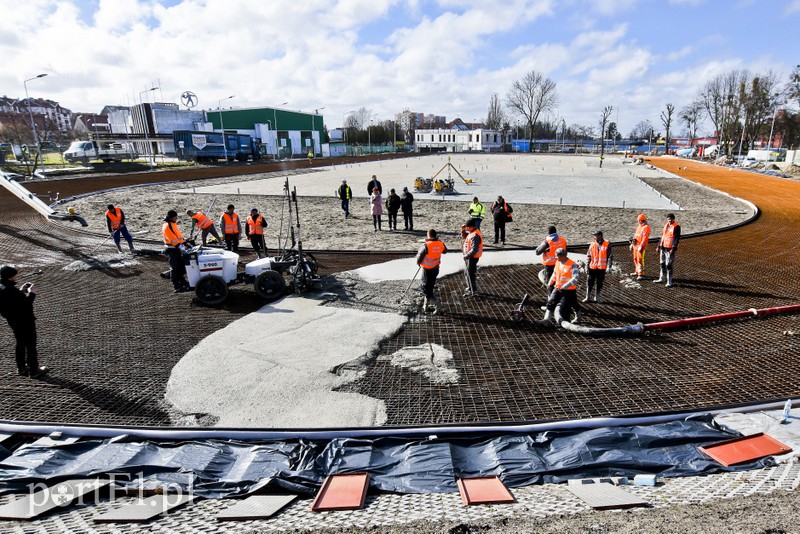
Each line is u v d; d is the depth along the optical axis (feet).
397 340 26.03
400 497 13.82
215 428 17.20
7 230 57.06
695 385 20.72
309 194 91.66
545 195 90.02
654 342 25.26
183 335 26.78
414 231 57.36
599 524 11.28
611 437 16.28
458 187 104.58
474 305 31.48
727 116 269.64
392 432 16.83
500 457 15.62
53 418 18.65
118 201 79.71
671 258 34.76
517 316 28.17
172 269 33.73
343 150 291.38
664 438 16.19
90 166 143.23
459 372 22.25
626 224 60.49
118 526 12.41
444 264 41.78
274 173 138.10
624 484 14.34
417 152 336.70
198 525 12.39
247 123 247.91
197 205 77.05
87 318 29.43
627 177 129.90
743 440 16.10
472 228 32.48
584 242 50.42
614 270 39.70
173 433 16.94
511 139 447.01
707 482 13.89
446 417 18.57
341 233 56.44
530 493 13.85
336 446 16.07
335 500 13.35
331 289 34.91
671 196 89.92
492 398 19.94
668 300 32.09
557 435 16.84
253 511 12.90
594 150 379.96
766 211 71.10
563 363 23.00
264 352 24.44
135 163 154.61
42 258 44.62
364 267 41.01
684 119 323.57
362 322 28.43
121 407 19.44
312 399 19.94
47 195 83.20
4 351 24.98
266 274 32.58
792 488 12.79
